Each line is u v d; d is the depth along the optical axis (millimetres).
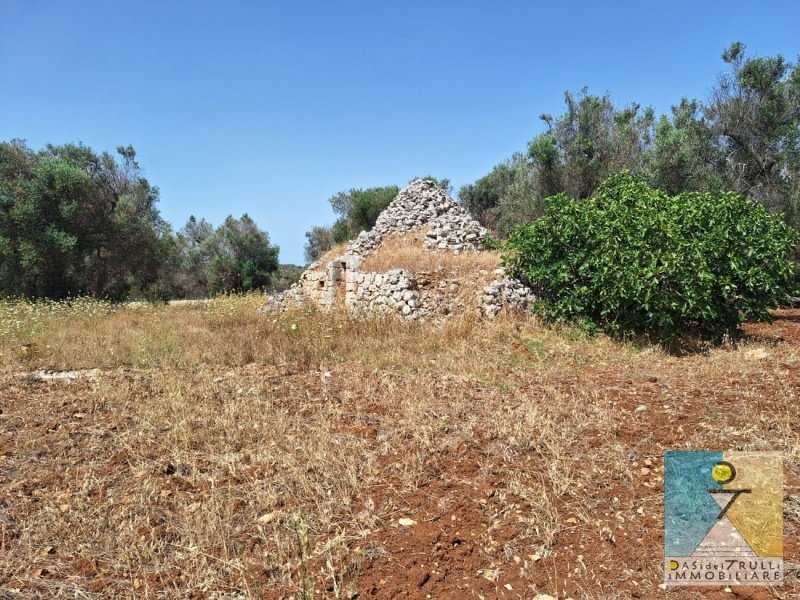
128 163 25188
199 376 7094
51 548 3352
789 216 14875
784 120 16031
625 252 8781
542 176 17391
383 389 6449
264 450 4590
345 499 3787
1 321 10539
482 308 10109
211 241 32000
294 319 10703
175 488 4078
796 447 4215
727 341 8797
